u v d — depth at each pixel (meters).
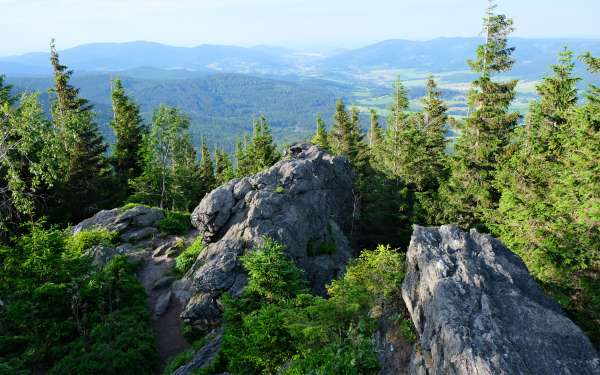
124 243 34.00
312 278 28.66
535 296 12.14
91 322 21.31
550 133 32.41
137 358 19.00
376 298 14.89
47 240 21.39
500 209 25.92
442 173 44.69
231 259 25.86
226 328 19.14
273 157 63.09
